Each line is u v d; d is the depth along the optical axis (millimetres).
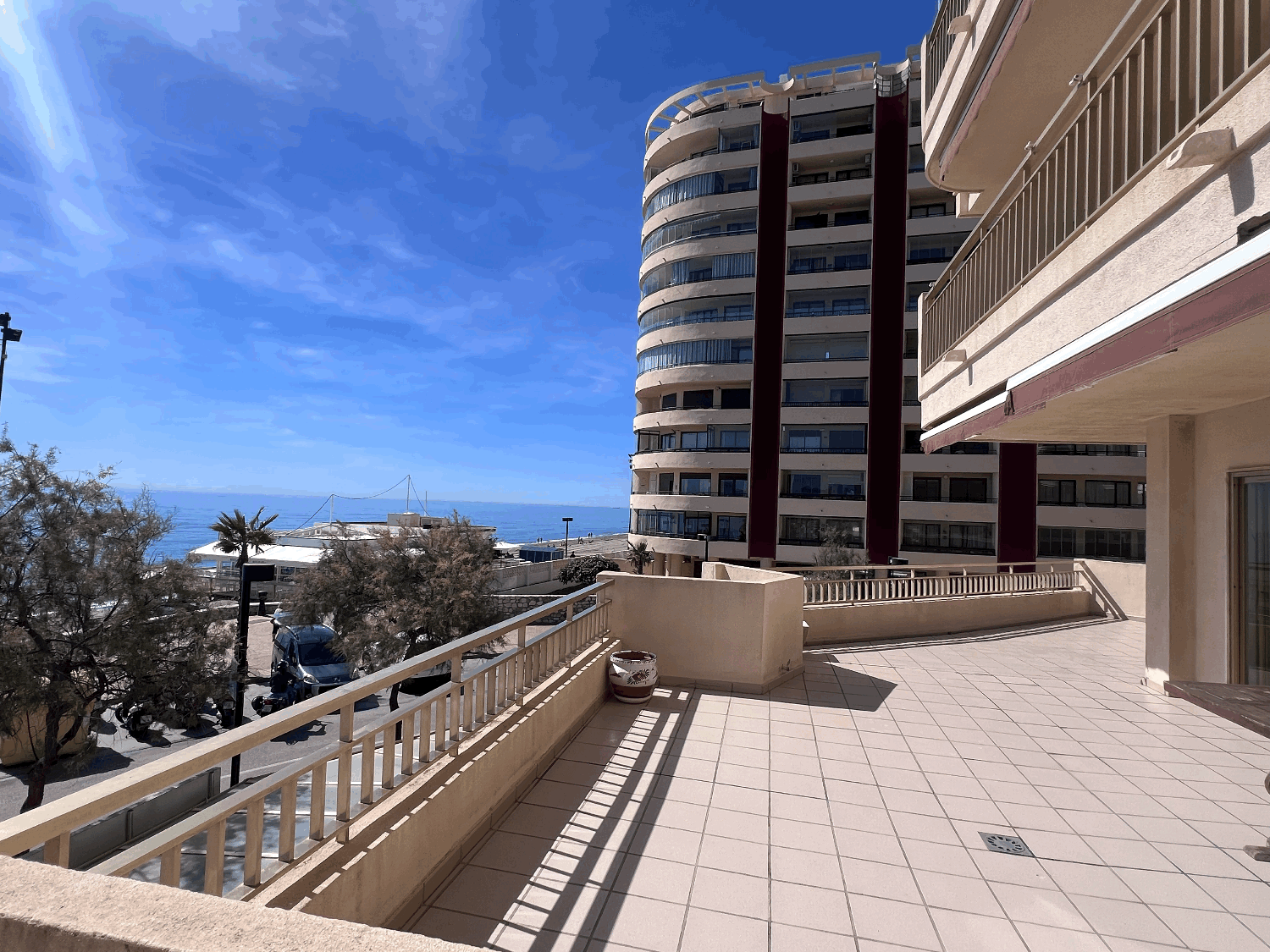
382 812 2797
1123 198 4219
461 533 22891
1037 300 5453
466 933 2859
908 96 33188
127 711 13133
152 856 1645
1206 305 3256
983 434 8148
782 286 34812
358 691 2582
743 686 6738
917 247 32906
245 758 13688
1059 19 5594
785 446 34500
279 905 2115
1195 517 6938
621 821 3936
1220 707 3525
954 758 5090
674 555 38438
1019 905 3182
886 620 9945
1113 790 4555
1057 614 12109
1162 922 3057
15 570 11938
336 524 24750
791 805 4219
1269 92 3010
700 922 3000
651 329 39000
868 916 3078
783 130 35344
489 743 3852
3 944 1129
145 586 12906
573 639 5699
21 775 13812
